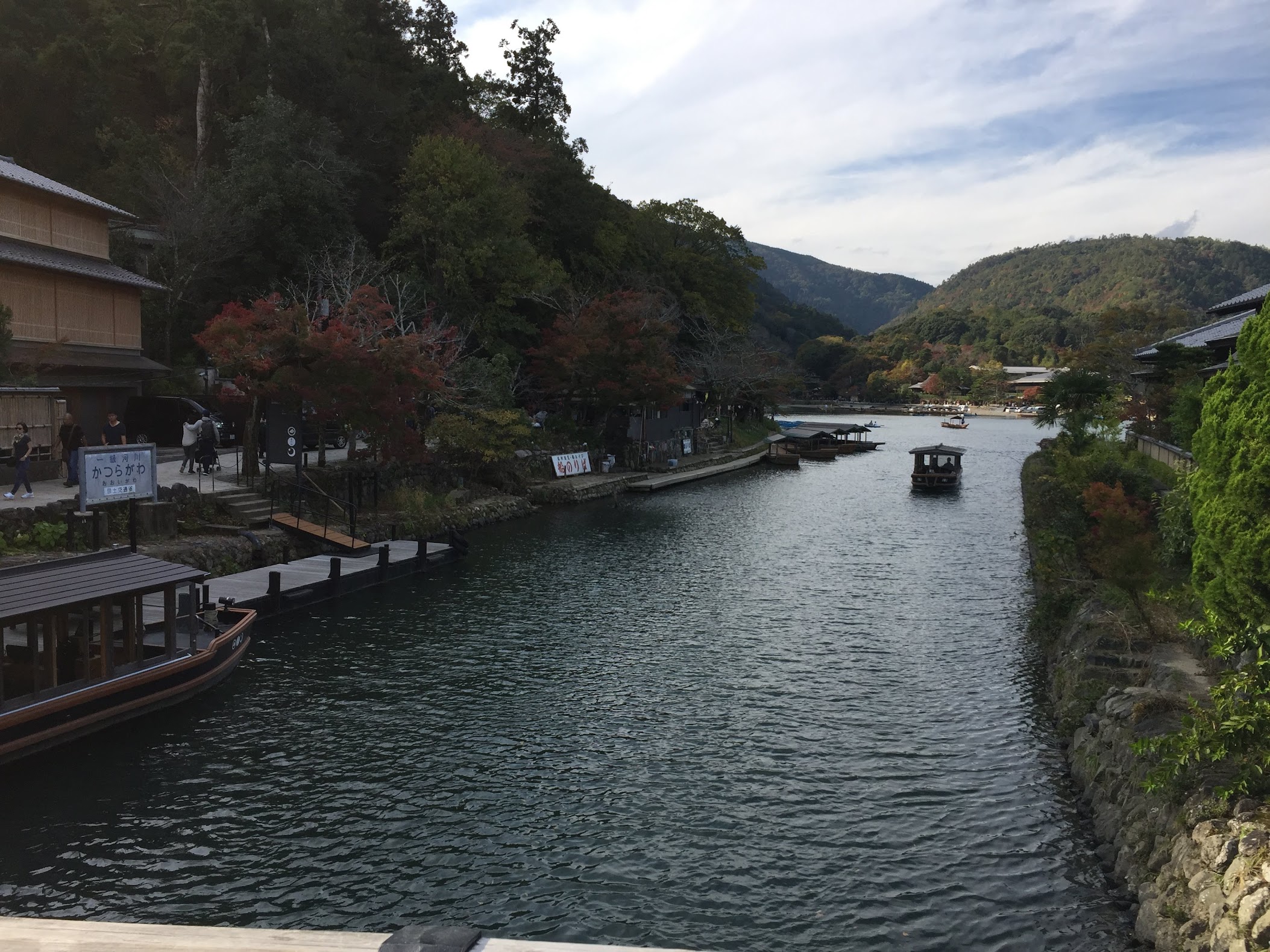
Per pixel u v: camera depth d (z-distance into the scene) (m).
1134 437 55.12
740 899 14.06
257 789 17.27
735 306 109.88
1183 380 49.47
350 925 13.11
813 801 17.34
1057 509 40.44
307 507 38.25
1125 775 16.16
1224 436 14.40
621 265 92.75
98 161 57.62
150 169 53.16
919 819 16.67
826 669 25.31
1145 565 21.86
